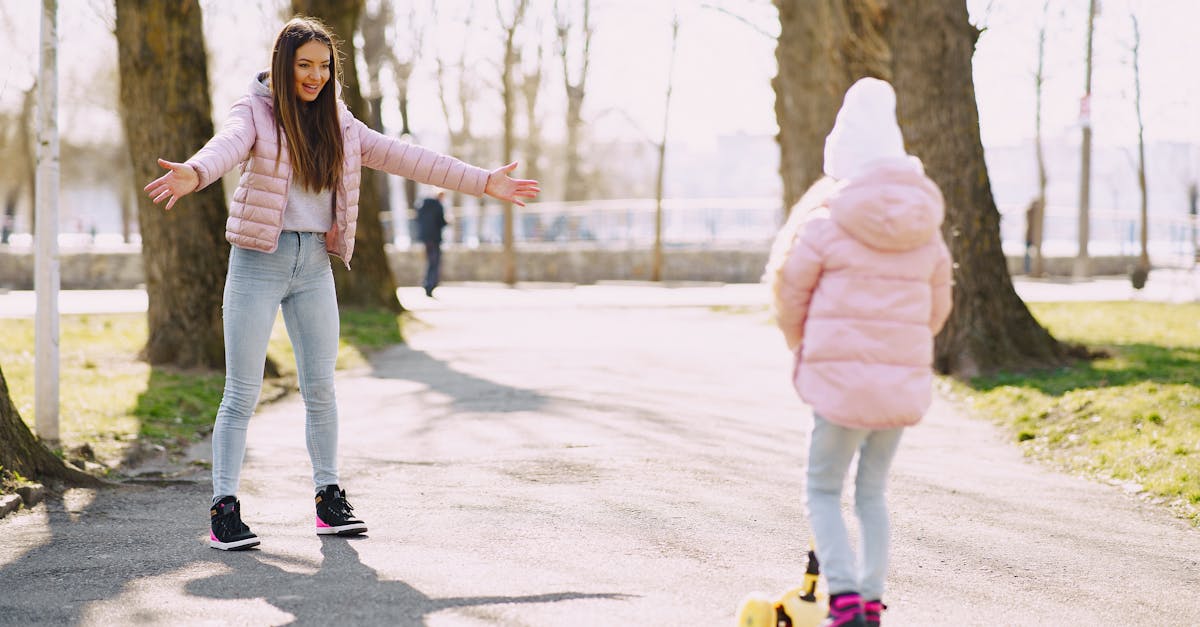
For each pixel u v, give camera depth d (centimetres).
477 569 439
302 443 745
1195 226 3409
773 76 2019
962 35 1136
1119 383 940
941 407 955
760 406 916
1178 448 680
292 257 478
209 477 642
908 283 340
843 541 338
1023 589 434
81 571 437
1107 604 418
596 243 3122
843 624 331
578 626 369
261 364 482
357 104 1700
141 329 1416
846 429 340
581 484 608
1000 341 1098
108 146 5841
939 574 453
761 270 2894
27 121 3897
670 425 813
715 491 593
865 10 1169
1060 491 627
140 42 1094
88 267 2619
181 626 368
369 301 1684
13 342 1255
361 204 1703
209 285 1097
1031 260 3005
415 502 565
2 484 548
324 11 1669
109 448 688
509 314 1864
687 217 3122
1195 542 517
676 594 409
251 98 466
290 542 485
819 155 1892
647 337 1507
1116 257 3148
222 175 442
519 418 841
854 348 334
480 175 500
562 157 4906
